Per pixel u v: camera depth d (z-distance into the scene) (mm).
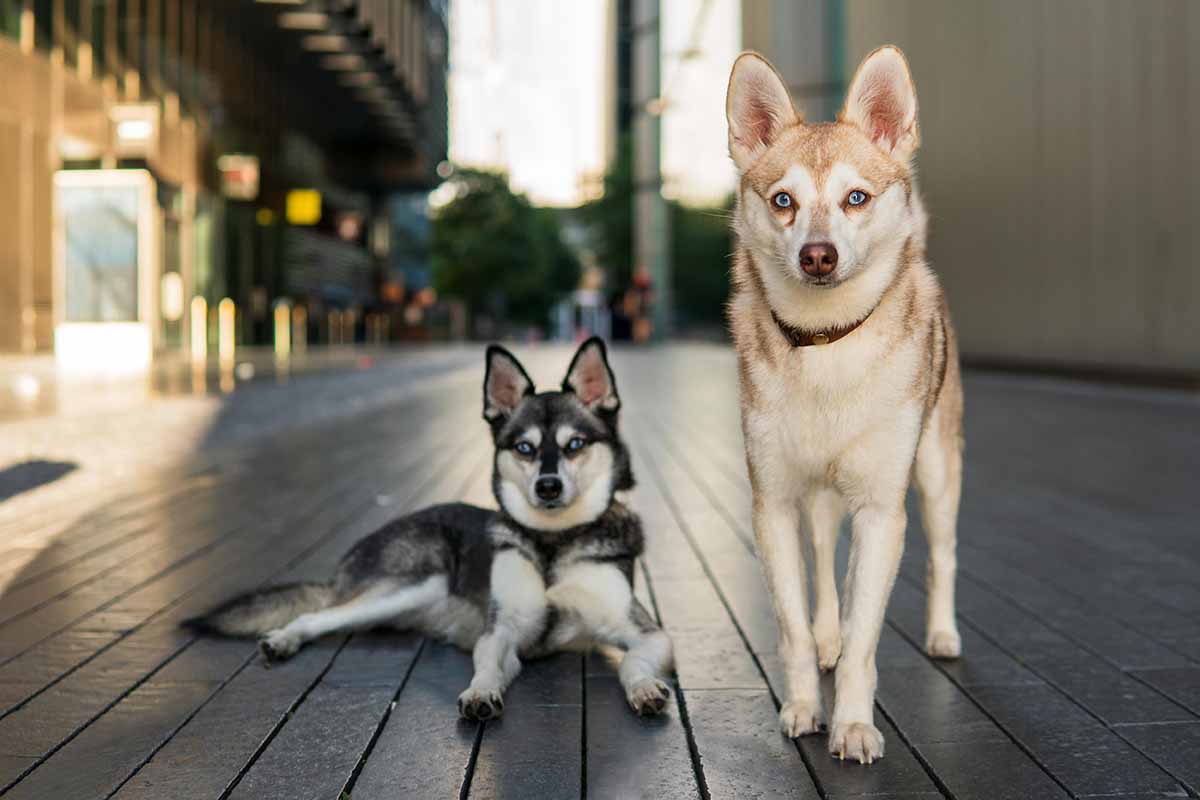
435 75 42062
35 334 18156
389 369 18875
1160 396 12539
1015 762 2465
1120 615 3736
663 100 47906
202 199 23406
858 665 2605
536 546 3250
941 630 3299
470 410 12078
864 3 24109
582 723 2746
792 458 2719
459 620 3469
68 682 3021
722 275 47156
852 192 2604
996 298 17906
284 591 3568
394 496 6160
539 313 58094
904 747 2574
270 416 10180
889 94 2750
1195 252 12453
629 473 3465
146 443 8000
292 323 30953
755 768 2447
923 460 3191
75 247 19219
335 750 2531
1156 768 2428
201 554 4664
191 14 23188
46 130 18172
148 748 2537
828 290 2588
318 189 33562
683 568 4508
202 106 23953
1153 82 13258
